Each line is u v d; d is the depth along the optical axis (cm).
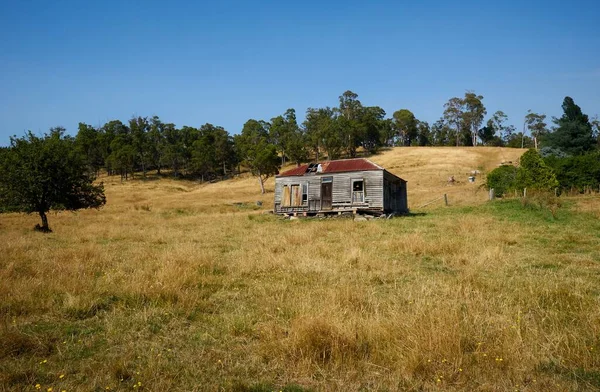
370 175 3400
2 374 522
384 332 625
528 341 605
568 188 3691
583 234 1850
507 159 8838
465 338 605
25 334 642
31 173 2481
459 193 4778
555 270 1166
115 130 15738
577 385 489
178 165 12750
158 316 767
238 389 496
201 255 1310
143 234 2119
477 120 14925
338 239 1875
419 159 9562
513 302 820
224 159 12375
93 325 729
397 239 1697
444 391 491
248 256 1380
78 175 2755
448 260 1327
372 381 519
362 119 12988
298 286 980
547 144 6775
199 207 4934
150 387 499
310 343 587
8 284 921
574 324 686
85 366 556
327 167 3650
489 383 500
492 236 1770
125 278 1042
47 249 1565
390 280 1064
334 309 727
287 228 2402
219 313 809
